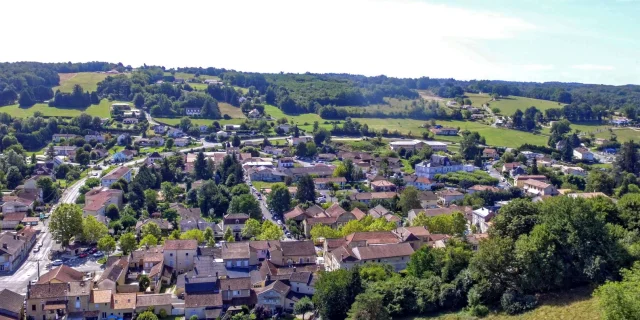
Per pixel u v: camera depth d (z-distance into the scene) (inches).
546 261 4288.9
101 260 6589.6
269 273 5767.7
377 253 5984.3
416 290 4662.9
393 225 7244.1
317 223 7800.2
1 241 6441.9
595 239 4407.0
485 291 4387.3
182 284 5634.8
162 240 7126.0
